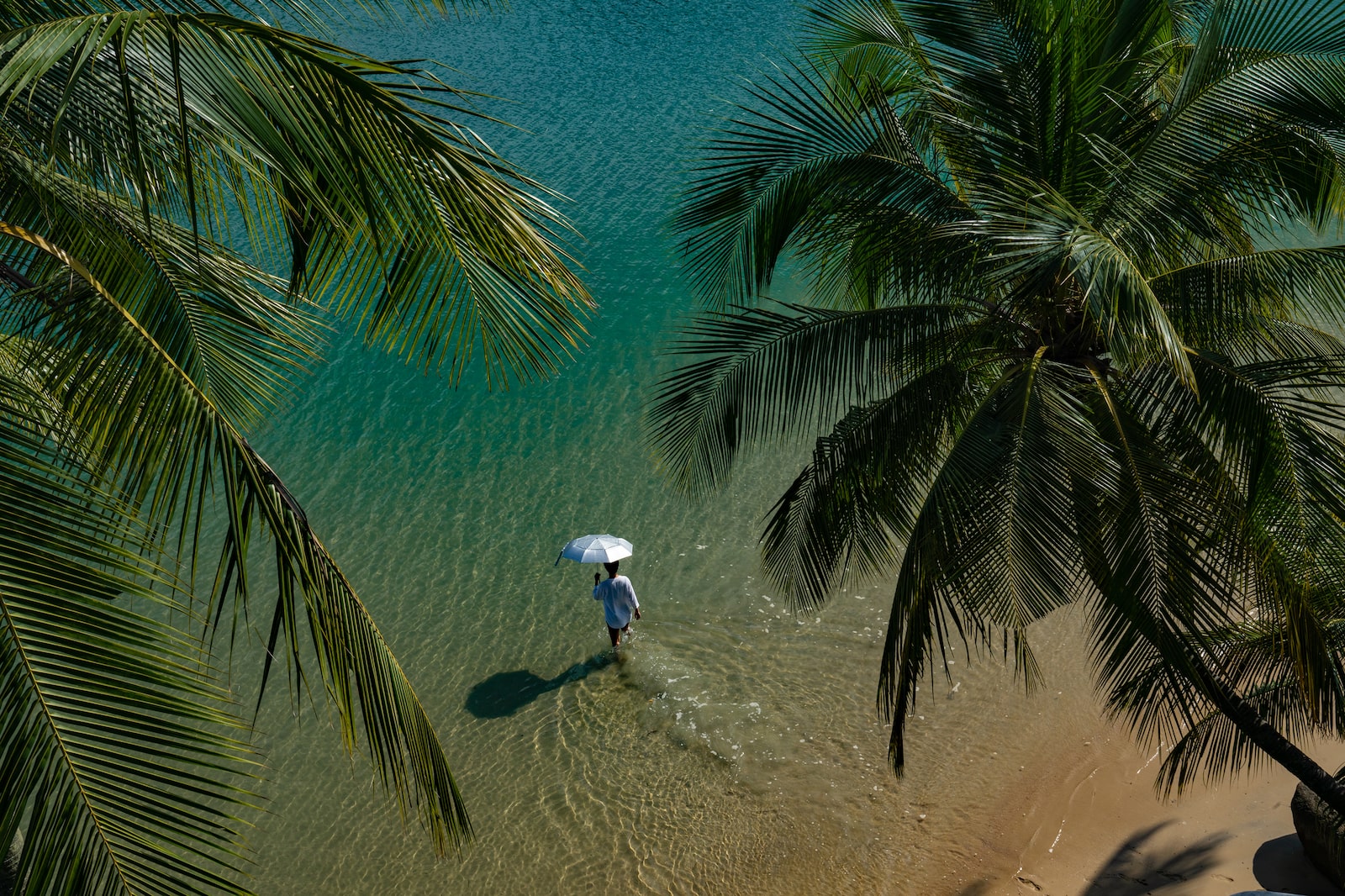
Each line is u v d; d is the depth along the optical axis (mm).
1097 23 7691
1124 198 7559
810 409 8469
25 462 3490
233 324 6020
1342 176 6812
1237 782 10039
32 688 3225
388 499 16406
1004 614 6723
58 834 3176
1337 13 6984
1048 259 5949
